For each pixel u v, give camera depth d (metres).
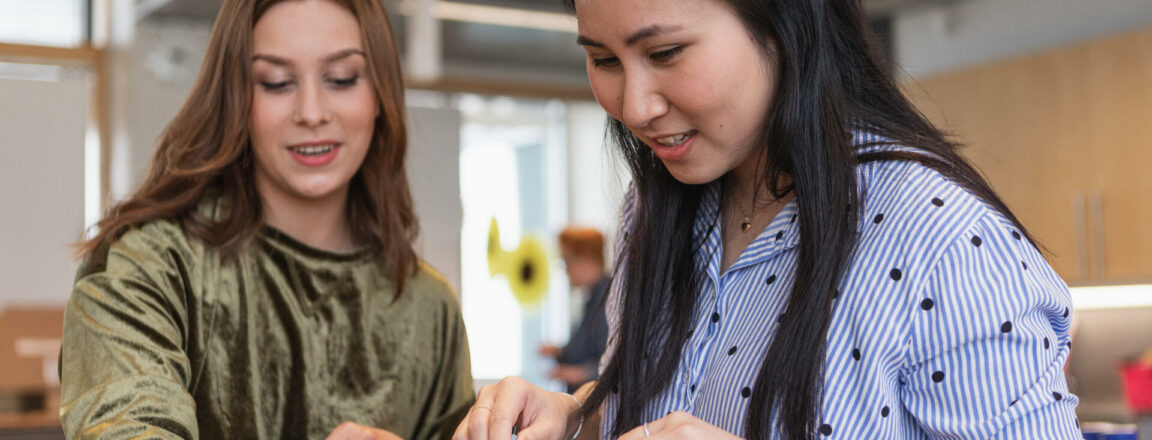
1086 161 4.14
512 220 6.79
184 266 1.51
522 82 6.16
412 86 5.80
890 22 5.38
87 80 5.70
